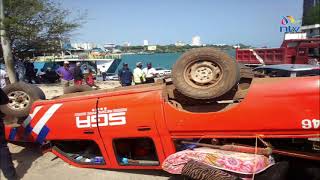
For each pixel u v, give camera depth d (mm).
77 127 5859
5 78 14875
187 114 5066
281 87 4609
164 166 5043
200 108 5105
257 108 4695
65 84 16047
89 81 17562
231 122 4836
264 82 4734
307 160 4871
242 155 4762
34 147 7215
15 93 6332
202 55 4801
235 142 4992
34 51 25703
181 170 4883
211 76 4805
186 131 5105
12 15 21688
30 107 6266
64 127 5973
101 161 6039
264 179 4605
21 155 6809
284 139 5008
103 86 21078
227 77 4707
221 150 4945
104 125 5641
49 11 23844
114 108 5551
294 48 20375
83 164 6148
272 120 4637
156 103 5270
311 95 4469
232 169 4617
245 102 4758
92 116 5723
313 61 19188
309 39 20000
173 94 5273
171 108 5172
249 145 4898
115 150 5734
